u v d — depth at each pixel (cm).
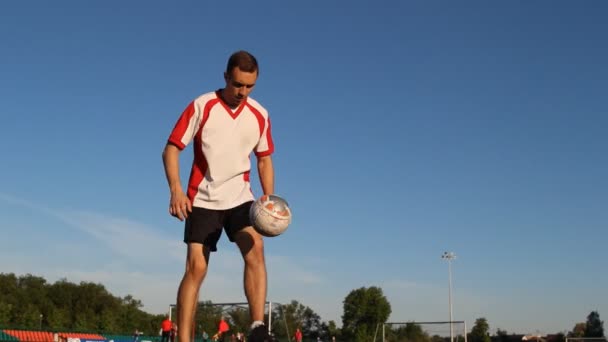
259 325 529
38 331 2955
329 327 10756
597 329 11131
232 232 602
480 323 9456
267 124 629
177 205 570
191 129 592
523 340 7612
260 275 586
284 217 563
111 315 10969
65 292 11338
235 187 598
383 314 10050
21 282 11531
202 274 584
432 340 6388
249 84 582
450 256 7531
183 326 575
